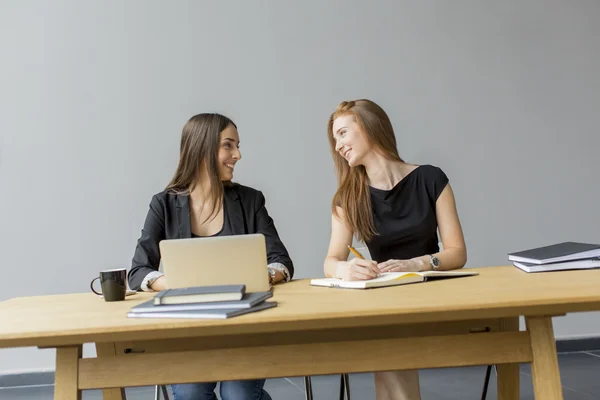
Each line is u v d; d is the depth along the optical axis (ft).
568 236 14.97
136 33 14.58
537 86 15.08
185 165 8.23
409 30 14.92
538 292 4.99
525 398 11.34
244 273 5.92
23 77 14.37
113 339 4.70
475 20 15.03
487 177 14.89
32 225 14.26
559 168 15.03
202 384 7.36
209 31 14.66
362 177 8.27
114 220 14.39
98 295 7.13
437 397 11.74
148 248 7.95
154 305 5.11
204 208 8.27
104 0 14.55
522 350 5.11
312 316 4.63
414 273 6.26
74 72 14.46
